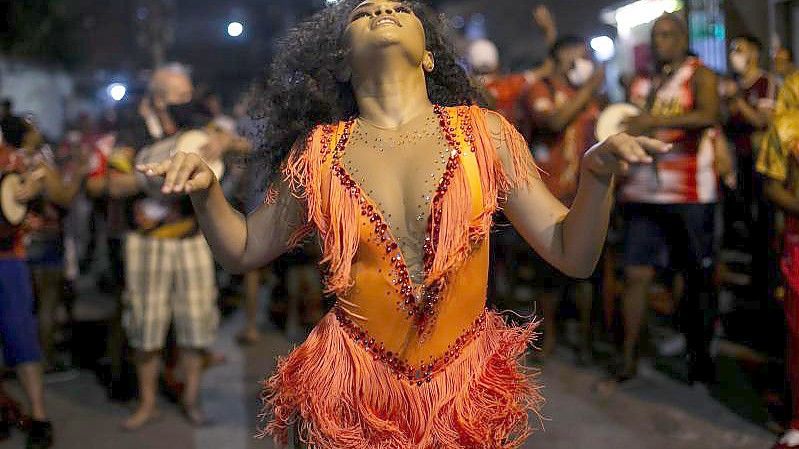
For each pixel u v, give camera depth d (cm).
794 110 399
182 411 552
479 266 236
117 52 2330
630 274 548
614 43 978
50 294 657
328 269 237
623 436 464
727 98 648
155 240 518
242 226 243
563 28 1139
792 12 665
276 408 248
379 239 230
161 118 511
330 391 234
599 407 515
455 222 226
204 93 658
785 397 456
